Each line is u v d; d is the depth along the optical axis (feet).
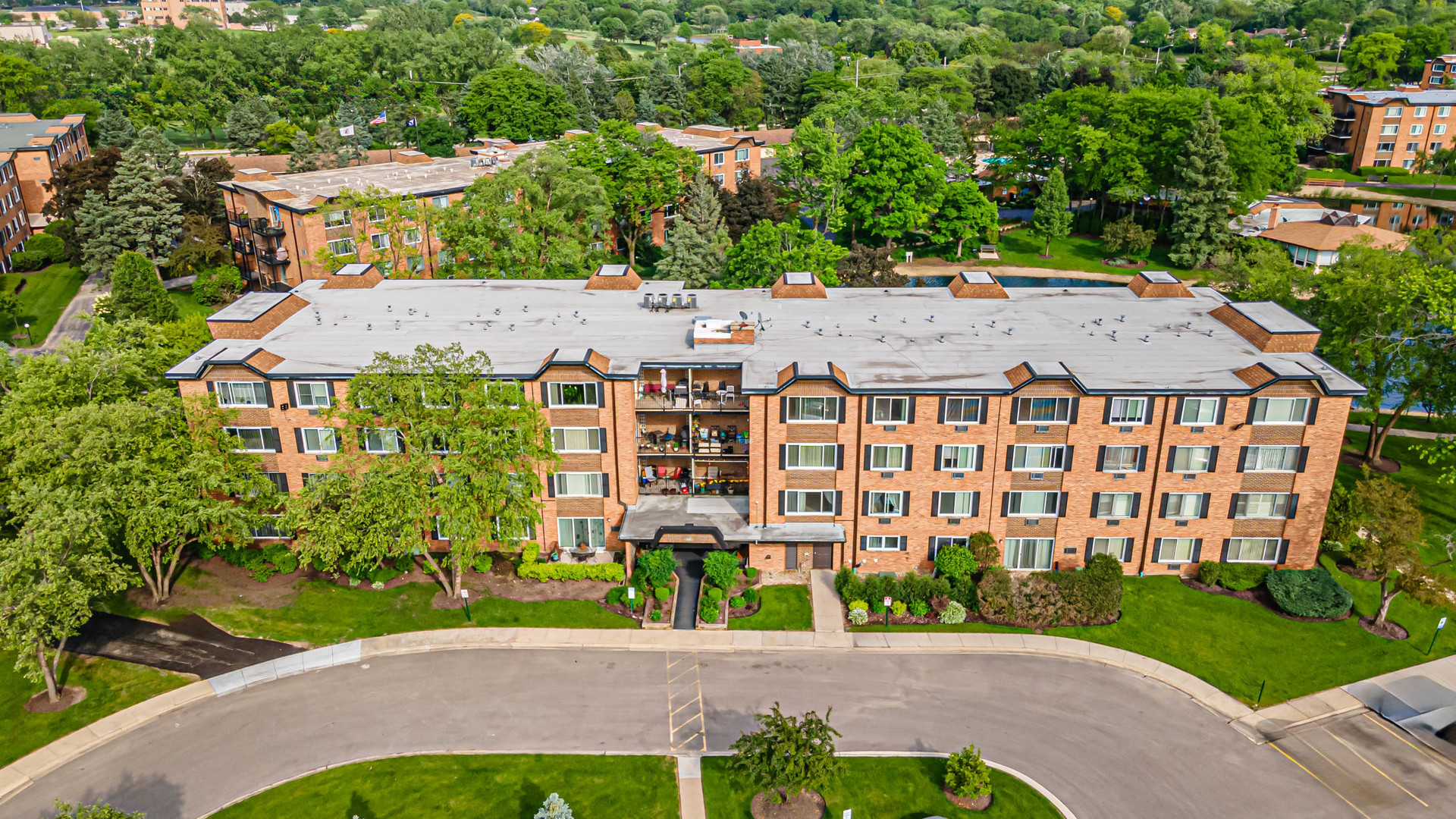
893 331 202.28
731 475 199.00
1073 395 173.88
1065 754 144.66
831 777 129.49
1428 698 156.56
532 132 542.98
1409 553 169.89
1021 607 173.99
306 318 211.00
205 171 394.32
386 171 377.30
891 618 175.73
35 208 410.31
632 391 180.24
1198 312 211.82
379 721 151.33
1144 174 405.80
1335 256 378.12
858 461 180.45
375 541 164.14
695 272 306.76
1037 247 429.79
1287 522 181.37
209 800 136.05
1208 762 143.43
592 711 153.07
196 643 168.55
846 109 543.39
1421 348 212.02
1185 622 174.60
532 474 176.76
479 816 133.49
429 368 171.53
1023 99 651.66
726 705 154.40
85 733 148.46
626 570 185.78
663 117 606.96
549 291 230.48
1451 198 489.26
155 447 167.73
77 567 150.00
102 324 188.75
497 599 180.55
